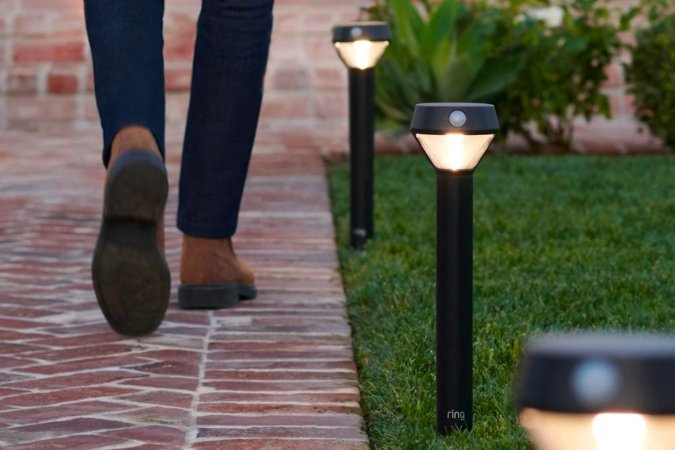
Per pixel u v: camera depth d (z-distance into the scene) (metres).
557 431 0.91
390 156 9.64
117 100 3.23
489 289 4.48
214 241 4.32
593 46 9.70
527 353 0.95
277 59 12.88
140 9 3.33
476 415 2.94
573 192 7.43
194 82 4.04
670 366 0.89
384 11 10.34
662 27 9.89
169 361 3.63
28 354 3.71
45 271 5.19
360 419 3.04
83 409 3.10
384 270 4.94
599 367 0.90
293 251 5.68
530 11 9.97
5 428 2.92
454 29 10.00
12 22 13.31
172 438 2.85
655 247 5.51
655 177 8.13
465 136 2.58
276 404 3.17
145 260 3.18
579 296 4.37
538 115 9.78
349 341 3.91
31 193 7.68
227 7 3.87
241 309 4.37
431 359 3.46
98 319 4.23
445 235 2.73
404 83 9.73
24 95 12.34
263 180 8.33
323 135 11.38
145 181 3.04
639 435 0.89
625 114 12.54
